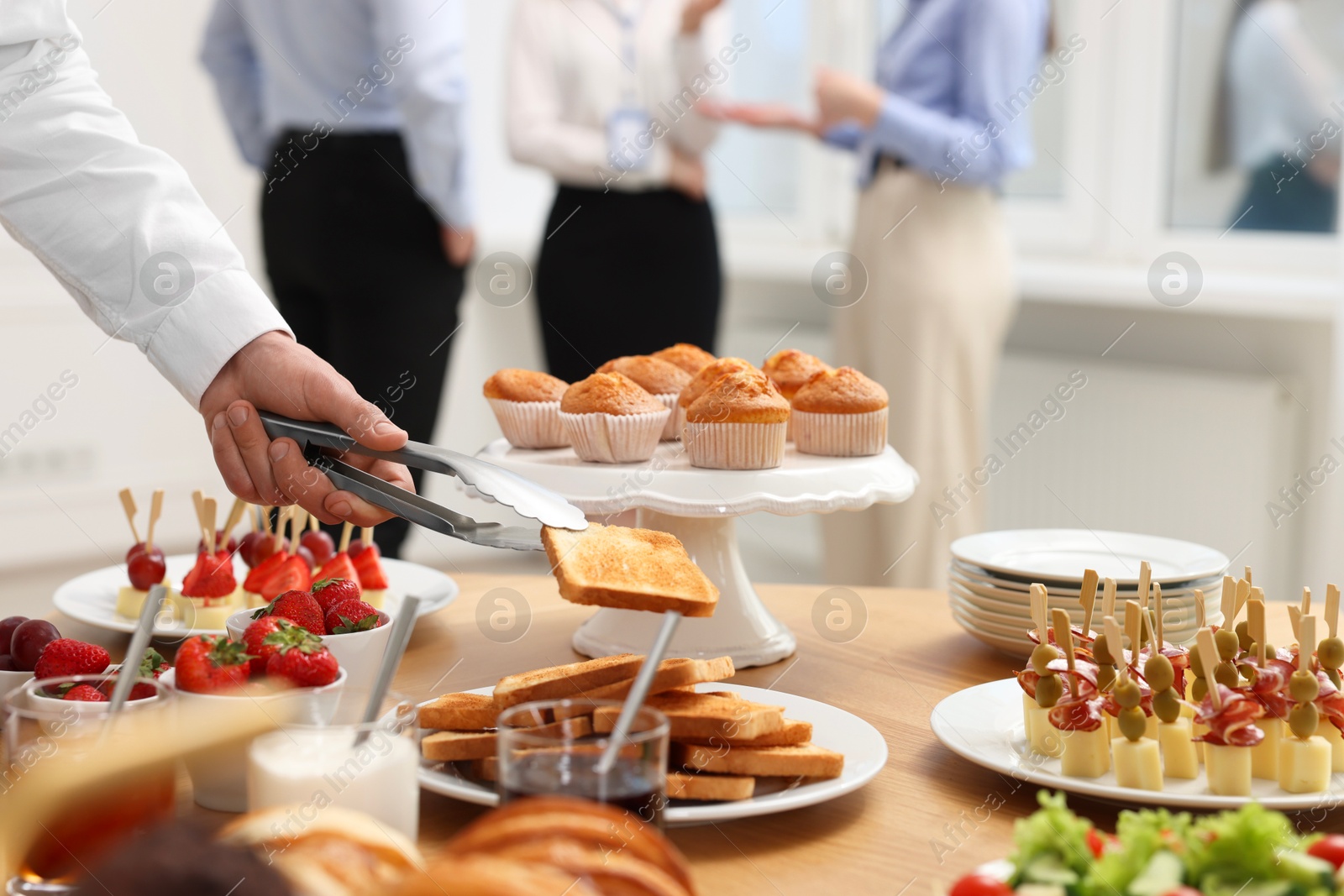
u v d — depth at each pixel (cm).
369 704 69
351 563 125
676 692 83
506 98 240
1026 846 59
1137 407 263
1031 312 296
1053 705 82
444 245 217
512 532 87
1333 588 85
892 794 81
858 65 338
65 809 59
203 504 119
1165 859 58
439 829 74
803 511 105
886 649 114
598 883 48
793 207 366
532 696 81
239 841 50
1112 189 290
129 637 116
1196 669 84
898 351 220
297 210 212
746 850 73
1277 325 250
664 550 88
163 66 315
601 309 243
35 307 313
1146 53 279
